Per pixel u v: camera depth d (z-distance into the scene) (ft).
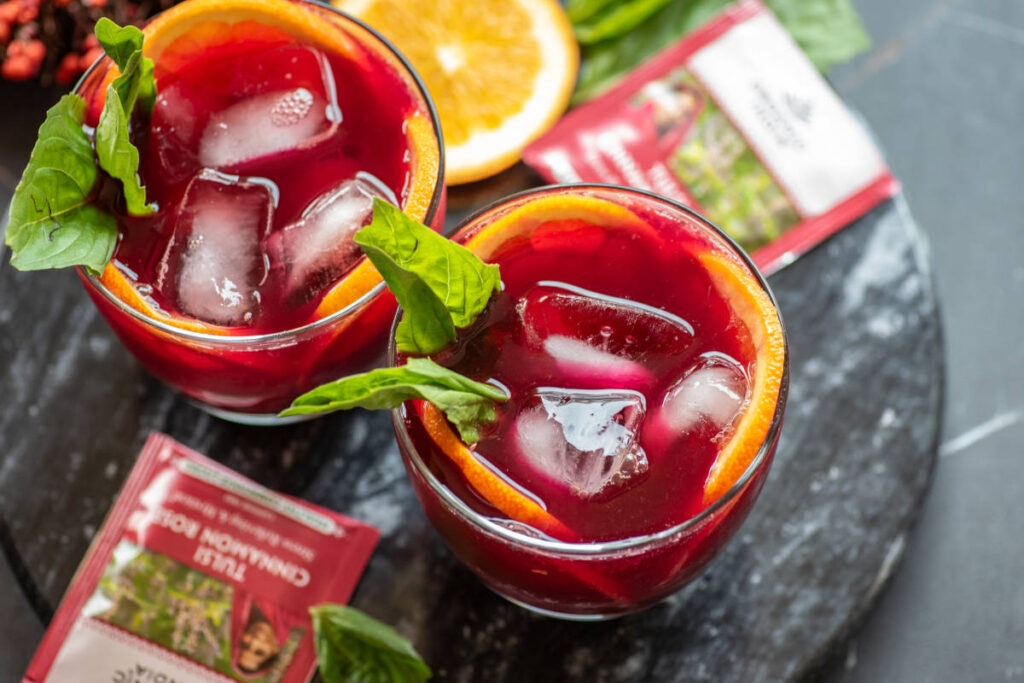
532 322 1.42
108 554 1.54
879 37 1.90
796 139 1.66
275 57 1.52
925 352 1.61
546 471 1.39
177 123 1.50
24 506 1.56
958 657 1.70
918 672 1.69
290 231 1.47
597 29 1.71
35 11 1.74
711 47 1.69
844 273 1.64
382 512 1.57
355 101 1.52
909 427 1.59
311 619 1.53
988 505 1.74
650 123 1.67
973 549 1.73
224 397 1.50
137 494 1.55
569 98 1.70
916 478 1.57
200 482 1.56
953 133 1.87
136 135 1.49
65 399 1.59
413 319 1.36
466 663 1.53
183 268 1.46
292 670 1.52
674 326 1.43
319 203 1.48
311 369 1.47
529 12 1.69
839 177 1.65
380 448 1.58
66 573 1.55
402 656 1.47
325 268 1.46
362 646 1.47
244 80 1.52
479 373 1.41
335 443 1.58
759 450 1.36
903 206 1.65
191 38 1.50
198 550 1.54
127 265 1.45
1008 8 1.91
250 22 1.50
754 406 1.38
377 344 1.51
